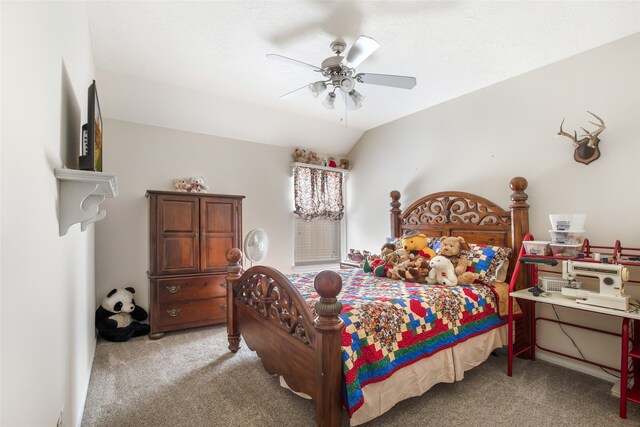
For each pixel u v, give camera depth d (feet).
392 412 6.55
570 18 7.30
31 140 3.08
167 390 7.36
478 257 9.43
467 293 8.22
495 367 8.76
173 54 9.07
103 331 10.45
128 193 12.08
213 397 7.07
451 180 11.99
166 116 12.39
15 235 2.59
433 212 12.31
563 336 8.96
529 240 9.23
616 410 6.68
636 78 7.87
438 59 9.20
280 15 7.27
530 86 9.84
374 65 9.55
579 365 8.61
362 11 7.10
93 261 10.30
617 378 7.94
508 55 8.97
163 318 11.05
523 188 9.50
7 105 2.44
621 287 6.77
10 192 2.50
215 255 12.16
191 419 6.28
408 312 6.73
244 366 8.61
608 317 8.20
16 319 2.59
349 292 8.05
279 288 6.85
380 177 15.17
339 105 12.80
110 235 11.71
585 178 8.65
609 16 7.22
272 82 10.90
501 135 10.53
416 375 6.49
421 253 10.29
